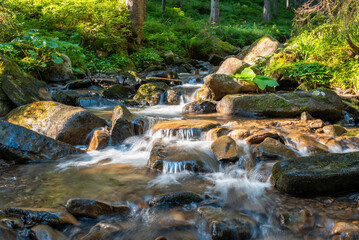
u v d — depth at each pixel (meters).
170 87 7.73
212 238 2.13
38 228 2.10
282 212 2.39
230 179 3.16
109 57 11.05
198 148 3.72
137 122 4.54
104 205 2.43
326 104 5.32
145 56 12.02
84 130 4.54
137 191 2.87
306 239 2.17
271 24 28.97
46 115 4.59
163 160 3.42
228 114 5.91
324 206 2.49
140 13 13.49
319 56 7.63
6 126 3.66
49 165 3.60
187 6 29.16
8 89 5.82
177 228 2.27
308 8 7.46
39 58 8.13
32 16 11.38
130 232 2.21
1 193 2.79
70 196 2.75
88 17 11.33
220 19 28.70
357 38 7.26
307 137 4.09
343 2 6.56
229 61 8.00
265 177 3.11
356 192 2.70
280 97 5.53
